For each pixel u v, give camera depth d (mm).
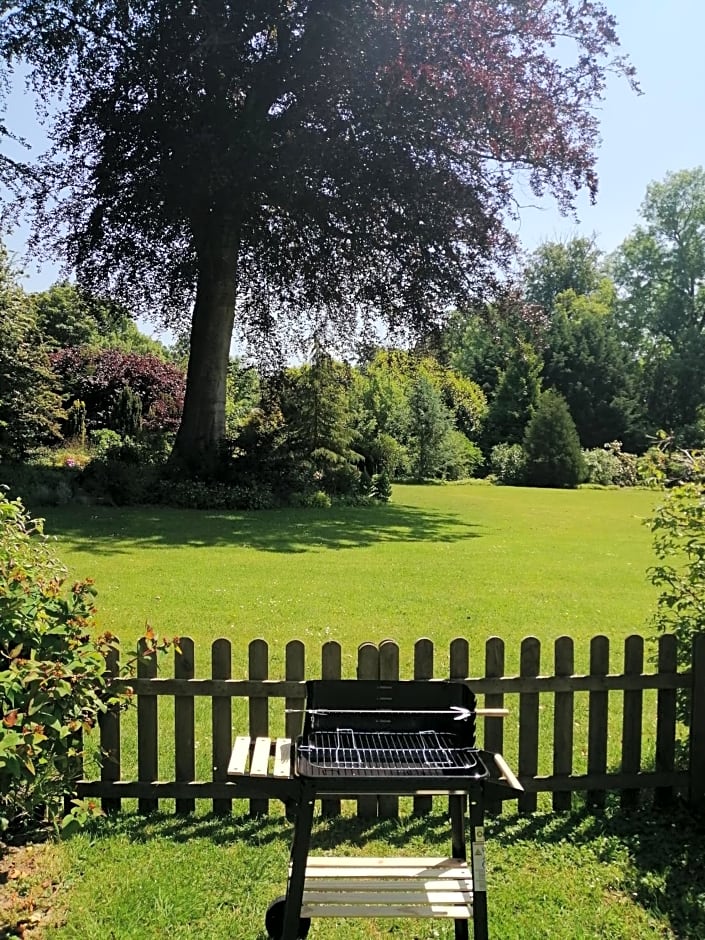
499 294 17656
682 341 46094
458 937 2613
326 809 3615
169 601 7918
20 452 20953
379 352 19969
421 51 14742
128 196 16656
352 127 15852
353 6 14695
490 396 45219
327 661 3611
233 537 12930
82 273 18406
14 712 2688
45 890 2943
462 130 15859
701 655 3713
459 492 27500
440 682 2666
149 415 31203
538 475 33250
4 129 16938
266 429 20266
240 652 6207
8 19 16734
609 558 11695
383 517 17172
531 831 3529
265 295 19453
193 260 18297
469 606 8078
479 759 2469
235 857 3229
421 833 3477
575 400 42781
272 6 15320
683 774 3803
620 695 5531
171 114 16000
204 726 4734
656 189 48469
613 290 55781
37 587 3416
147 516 15531
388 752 2492
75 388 31828
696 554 3979
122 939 2656
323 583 9070
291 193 16219
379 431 31797
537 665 3734
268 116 16594
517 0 15266
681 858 3283
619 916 2848
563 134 15953
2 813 3029
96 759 3605
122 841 3350
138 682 3623
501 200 16984
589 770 3779
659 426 44156
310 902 2545
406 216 16641
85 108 16812
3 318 20500
